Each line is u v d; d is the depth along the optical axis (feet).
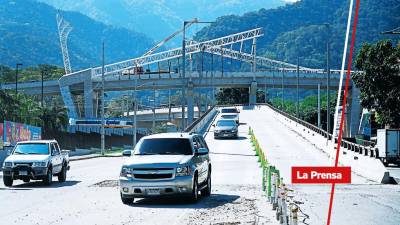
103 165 145.48
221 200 68.64
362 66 203.10
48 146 91.30
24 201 68.44
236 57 644.69
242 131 257.55
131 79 485.97
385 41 200.44
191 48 625.00
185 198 68.80
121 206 63.41
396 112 198.08
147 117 560.61
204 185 71.00
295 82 491.72
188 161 64.34
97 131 305.32
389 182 91.66
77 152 241.14
